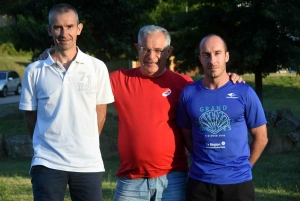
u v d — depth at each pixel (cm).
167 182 501
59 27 458
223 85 471
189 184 479
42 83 457
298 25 1495
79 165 453
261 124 474
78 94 455
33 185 458
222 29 1648
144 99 497
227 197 466
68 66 463
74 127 452
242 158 468
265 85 3164
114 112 1906
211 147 465
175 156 502
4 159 1430
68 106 454
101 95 472
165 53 499
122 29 1866
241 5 1569
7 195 824
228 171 463
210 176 464
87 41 1783
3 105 2731
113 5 1797
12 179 1020
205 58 470
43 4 1769
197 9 1706
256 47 1545
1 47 4472
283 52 1590
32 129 482
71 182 458
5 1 2708
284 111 1555
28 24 1747
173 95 499
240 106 464
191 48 1688
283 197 814
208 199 469
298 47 1609
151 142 489
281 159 1276
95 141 464
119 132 504
